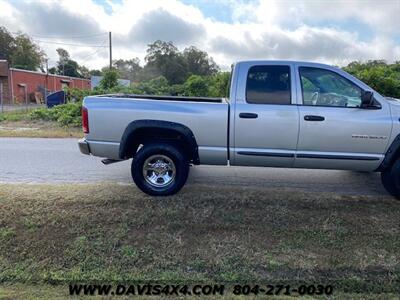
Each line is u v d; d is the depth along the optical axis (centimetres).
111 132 481
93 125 481
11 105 3231
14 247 379
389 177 486
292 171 642
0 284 328
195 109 474
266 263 354
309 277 336
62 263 356
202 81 1912
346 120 464
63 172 641
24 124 1458
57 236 396
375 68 1652
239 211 450
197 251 373
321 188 543
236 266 351
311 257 364
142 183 491
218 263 354
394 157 479
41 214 436
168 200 479
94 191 517
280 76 474
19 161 737
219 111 471
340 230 409
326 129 466
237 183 562
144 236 398
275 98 472
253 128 470
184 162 489
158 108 475
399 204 478
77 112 1482
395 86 1454
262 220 430
